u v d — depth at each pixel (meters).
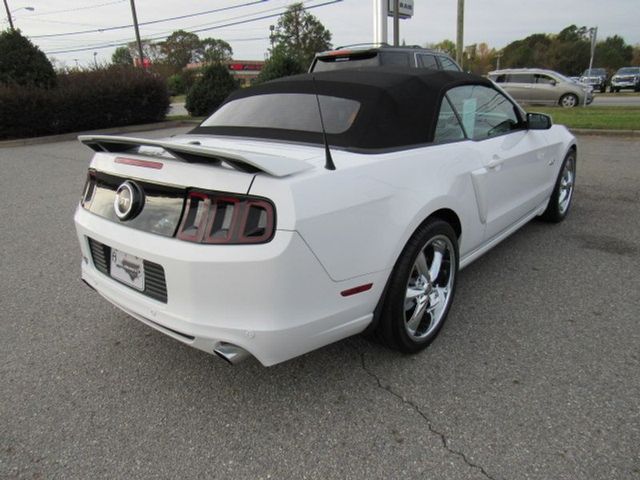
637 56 75.81
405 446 2.16
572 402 2.39
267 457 2.13
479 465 2.04
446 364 2.73
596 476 1.96
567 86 17.00
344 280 2.27
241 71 76.88
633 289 3.53
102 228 2.51
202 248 2.08
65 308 3.50
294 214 2.01
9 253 4.62
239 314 2.09
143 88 17.08
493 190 3.38
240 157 1.94
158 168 2.28
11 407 2.47
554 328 3.06
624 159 8.02
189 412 2.42
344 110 2.81
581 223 4.98
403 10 15.32
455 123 3.19
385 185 2.42
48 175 8.56
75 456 2.16
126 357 2.89
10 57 14.68
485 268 3.98
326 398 2.49
